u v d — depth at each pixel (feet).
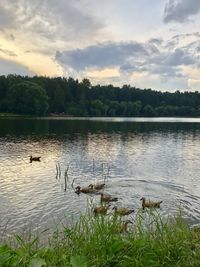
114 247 19.21
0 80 433.89
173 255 19.39
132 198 68.69
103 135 199.31
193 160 119.75
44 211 58.90
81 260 17.11
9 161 107.14
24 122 280.72
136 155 128.16
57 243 24.62
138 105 537.24
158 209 60.75
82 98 489.67
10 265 16.78
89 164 105.70
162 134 219.61
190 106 602.44
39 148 137.08
